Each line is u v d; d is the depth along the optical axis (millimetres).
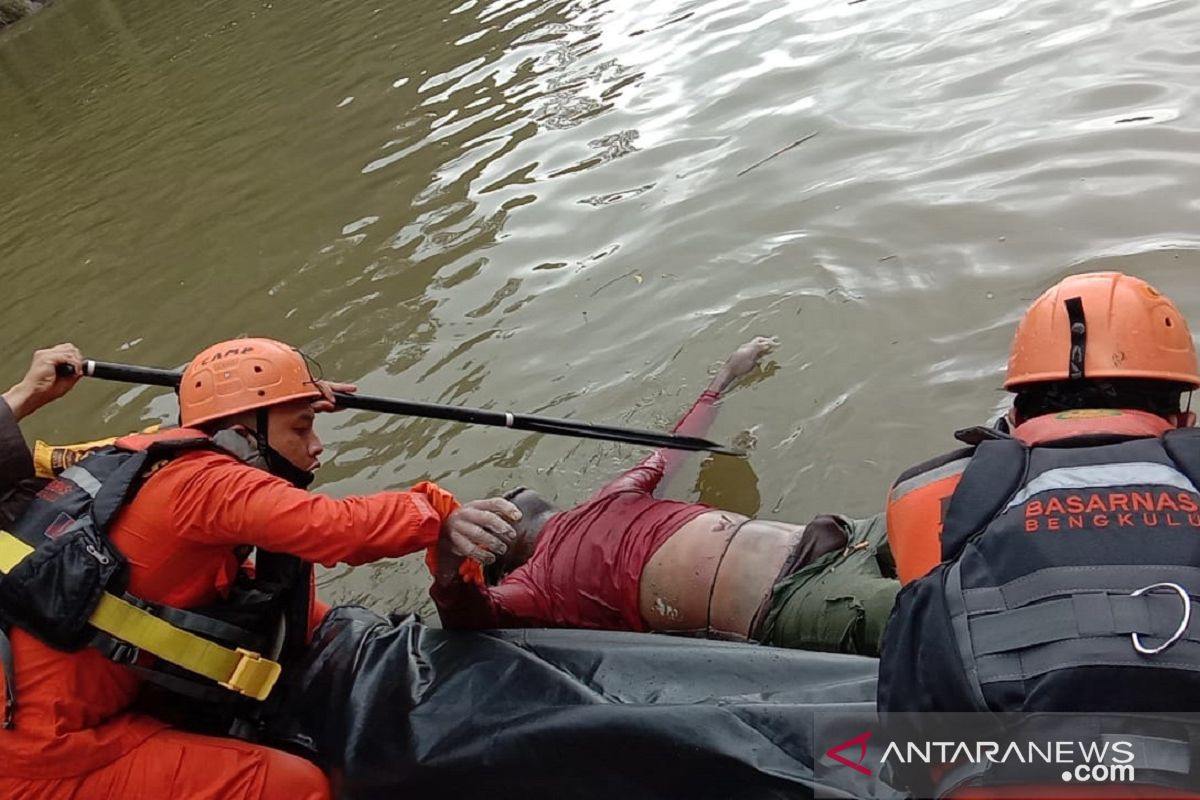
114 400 5887
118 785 2678
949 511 1803
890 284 4641
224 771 2697
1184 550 1578
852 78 6543
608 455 4426
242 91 10641
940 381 4047
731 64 7359
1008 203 4832
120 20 16547
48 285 7703
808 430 4102
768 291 4910
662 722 2543
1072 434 1818
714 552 3291
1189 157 4660
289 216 7516
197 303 6684
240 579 2947
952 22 6766
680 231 5641
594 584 3449
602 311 5258
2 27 19188
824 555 3154
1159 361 1902
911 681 1729
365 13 11883
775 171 5852
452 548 2850
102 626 2605
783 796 2342
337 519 2584
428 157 7684
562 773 2621
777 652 2746
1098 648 1551
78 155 10461
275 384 2818
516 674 2877
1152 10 5969
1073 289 2000
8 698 2588
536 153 7125
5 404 2734
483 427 4770
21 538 2627
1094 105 5305
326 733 2957
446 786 2736
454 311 5688
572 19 9422
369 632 3240
